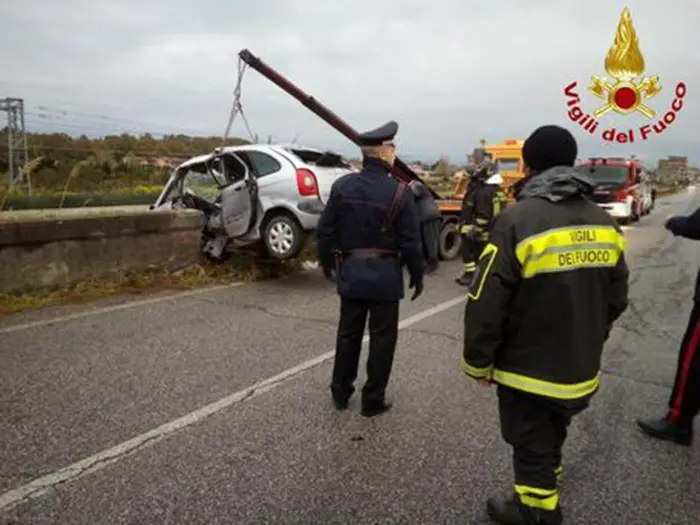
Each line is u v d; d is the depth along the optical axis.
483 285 2.27
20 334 5.10
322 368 4.46
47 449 3.13
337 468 3.02
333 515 2.63
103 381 4.08
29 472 2.91
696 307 3.25
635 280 8.54
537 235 2.20
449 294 7.28
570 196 2.28
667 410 3.79
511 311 2.32
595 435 3.45
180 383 4.08
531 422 2.39
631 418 3.68
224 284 7.52
